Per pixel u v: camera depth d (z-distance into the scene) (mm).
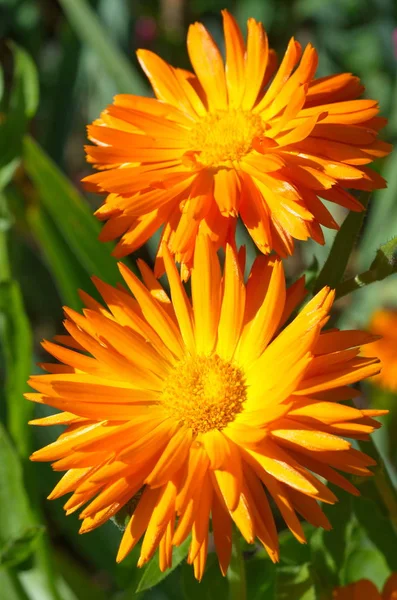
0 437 380
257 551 348
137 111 340
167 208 323
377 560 362
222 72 353
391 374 440
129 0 570
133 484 298
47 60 587
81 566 442
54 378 310
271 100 344
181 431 315
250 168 323
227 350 322
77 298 422
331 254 325
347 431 297
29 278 493
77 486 301
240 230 445
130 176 322
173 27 601
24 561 382
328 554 349
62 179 416
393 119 534
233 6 611
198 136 337
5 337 388
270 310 311
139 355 319
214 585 344
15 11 585
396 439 434
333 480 303
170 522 296
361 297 478
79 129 569
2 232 409
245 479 301
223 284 322
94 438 300
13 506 381
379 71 590
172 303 324
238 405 317
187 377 318
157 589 396
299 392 301
